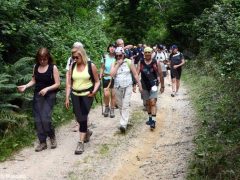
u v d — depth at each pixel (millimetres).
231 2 14023
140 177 6500
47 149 7910
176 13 28531
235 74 9672
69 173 6711
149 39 33688
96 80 7848
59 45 13836
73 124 9875
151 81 9195
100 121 10242
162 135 8844
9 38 10867
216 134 7645
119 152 7750
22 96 9242
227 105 9422
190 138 8375
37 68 7871
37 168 6914
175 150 7684
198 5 26969
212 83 14031
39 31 11672
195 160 6723
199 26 17328
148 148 7965
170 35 30156
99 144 8242
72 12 20375
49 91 7844
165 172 6609
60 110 10273
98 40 20234
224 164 6141
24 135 8414
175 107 11953
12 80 9352
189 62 23344
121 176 6590
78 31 18156
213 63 16984
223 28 12641
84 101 7723
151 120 9273
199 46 24891
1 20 10516
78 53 7664
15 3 10617
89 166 7035
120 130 9047
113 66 9047
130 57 15469
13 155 7520
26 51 11281
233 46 9992
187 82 17609
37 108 7840
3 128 8336
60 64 12828
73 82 7828
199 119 9789
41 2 14453
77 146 7707
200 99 12289
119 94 9047
